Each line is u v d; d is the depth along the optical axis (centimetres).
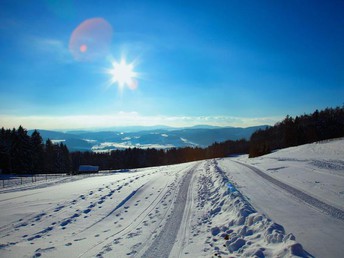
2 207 1464
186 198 1449
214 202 1280
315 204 1106
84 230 985
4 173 7031
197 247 741
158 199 1477
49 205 1452
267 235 714
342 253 619
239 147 13750
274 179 1842
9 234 968
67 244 830
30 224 1092
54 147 9069
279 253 601
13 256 743
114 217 1159
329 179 1644
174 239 823
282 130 10694
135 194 1669
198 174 2573
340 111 9425
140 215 1159
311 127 8744
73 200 1559
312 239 711
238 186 1611
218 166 3231
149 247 763
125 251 741
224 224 915
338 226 822
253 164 3172
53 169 8656
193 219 1037
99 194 1730
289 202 1155
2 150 7050
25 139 7250
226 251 693
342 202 1121
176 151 13862
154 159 12619
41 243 852
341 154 3291
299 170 2150
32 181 4419
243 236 773
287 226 823
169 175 2678
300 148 4853
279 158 3631
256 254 623
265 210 1024
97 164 11925
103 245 802
